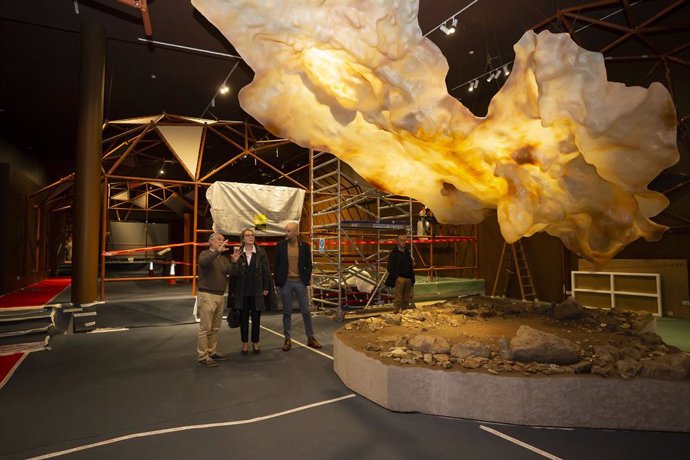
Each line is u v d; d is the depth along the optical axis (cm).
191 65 880
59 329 697
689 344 576
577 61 283
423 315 576
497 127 333
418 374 345
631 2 659
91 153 764
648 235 385
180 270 1772
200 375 462
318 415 345
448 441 296
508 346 388
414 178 477
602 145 307
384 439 300
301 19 289
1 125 1180
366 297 998
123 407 367
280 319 836
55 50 830
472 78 958
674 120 283
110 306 762
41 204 1519
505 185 393
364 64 306
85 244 757
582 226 448
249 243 562
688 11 665
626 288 851
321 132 389
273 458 274
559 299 990
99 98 768
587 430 312
